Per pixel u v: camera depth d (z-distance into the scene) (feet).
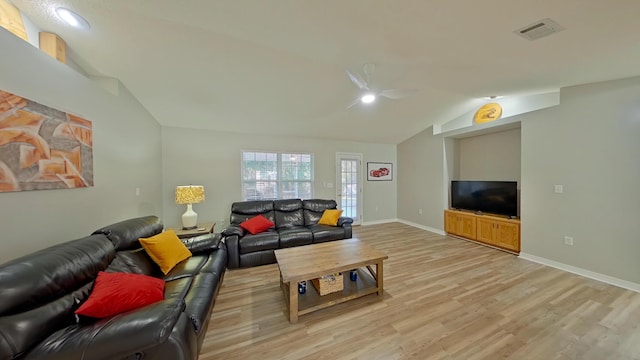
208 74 8.96
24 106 4.97
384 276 9.20
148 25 6.25
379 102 12.73
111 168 8.20
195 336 4.51
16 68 4.83
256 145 15.53
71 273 4.19
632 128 8.11
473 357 5.13
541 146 10.55
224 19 5.35
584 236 9.23
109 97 8.14
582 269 9.28
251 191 15.51
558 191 9.98
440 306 7.11
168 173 13.42
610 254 8.59
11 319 3.05
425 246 13.14
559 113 9.94
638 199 8.02
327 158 17.85
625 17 4.42
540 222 10.59
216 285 6.60
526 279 8.88
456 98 12.74
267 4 4.70
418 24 5.10
